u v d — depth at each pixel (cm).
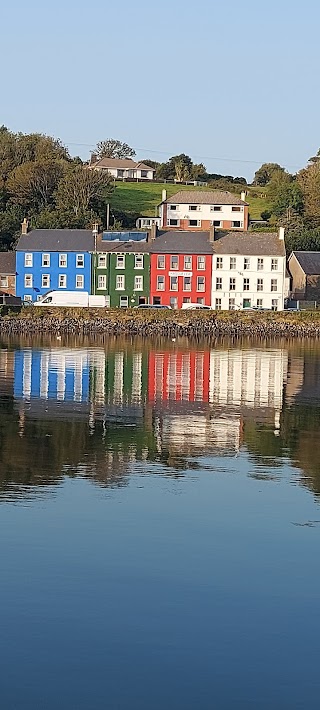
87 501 2997
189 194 16812
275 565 2438
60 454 3728
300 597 2223
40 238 12988
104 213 16650
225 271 12794
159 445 3978
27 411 4850
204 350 9244
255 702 1761
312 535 2700
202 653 1931
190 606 2156
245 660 1909
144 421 4616
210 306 12800
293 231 15825
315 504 3039
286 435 4322
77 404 5166
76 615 2089
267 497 3116
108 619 2075
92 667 1866
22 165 17450
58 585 2258
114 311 11812
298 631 2041
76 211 15925
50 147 18988
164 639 1988
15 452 3744
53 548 2519
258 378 6738
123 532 2680
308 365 7856
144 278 12725
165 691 1788
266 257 12838
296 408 5247
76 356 8200
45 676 1828
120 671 1853
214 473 3456
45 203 16962
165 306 12519
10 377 6366
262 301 12888
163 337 11125
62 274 12756
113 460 3638
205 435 4256
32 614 2088
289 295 13512
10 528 2684
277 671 1870
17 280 12788
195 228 16588
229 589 2262
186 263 12762
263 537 2670
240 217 16662
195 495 3116
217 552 2527
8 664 1869
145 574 2347
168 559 2461
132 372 6919
